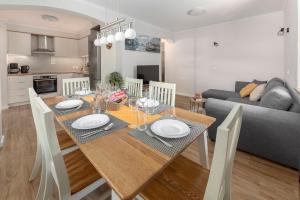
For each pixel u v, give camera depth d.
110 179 0.72
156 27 5.22
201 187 1.04
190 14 4.05
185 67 5.93
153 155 0.89
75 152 1.45
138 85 2.57
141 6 3.53
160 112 1.59
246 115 2.01
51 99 2.08
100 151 0.93
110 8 3.62
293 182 1.70
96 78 4.97
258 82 3.91
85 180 1.13
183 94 6.12
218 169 0.63
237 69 4.68
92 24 4.82
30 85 4.82
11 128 3.06
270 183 1.69
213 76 5.23
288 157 1.81
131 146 0.98
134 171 0.77
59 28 5.38
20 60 5.15
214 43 5.04
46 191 1.32
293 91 2.25
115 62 4.39
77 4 3.16
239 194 1.56
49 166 1.26
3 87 4.30
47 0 2.80
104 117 1.40
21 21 4.61
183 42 5.86
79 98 2.13
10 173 1.84
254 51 4.32
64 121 1.36
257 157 2.12
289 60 2.87
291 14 2.62
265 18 4.06
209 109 2.30
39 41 5.33
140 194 0.99
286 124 1.75
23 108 4.41
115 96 1.80
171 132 1.12
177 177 1.12
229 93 4.25
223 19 4.49
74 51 6.03
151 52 5.12
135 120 1.38
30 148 2.37
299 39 2.12
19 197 1.53
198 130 1.18
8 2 2.56
